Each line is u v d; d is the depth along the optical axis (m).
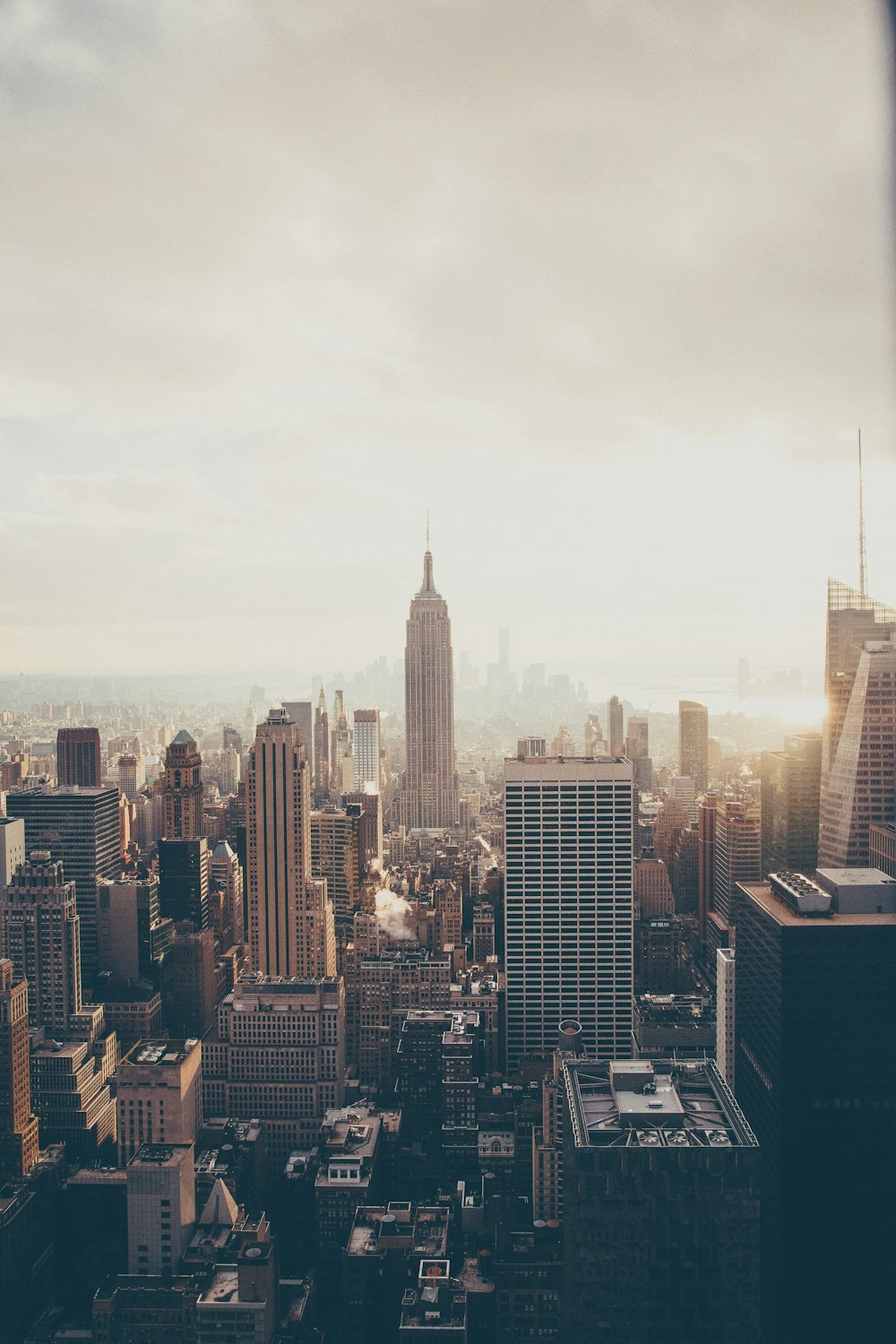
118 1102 191.38
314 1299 164.62
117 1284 153.88
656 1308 105.56
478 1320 150.12
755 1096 149.75
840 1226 135.50
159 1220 160.12
